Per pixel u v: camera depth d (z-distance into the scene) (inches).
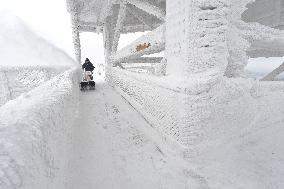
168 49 276.7
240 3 269.7
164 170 195.0
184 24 236.5
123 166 200.4
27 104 120.7
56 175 105.0
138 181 179.0
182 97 206.1
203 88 210.5
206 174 187.5
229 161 204.4
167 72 279.7
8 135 79.3
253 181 175.6
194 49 234.1
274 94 269.6
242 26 273.9
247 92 245.3
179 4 246.2
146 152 228.2
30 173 71.0
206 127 215.5
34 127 92.7
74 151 220.2
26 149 76.5
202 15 233.6
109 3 571.5
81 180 175.3
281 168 190.5
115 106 391.2
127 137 262.1
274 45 336.5
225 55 242.4
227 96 229.3
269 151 219.3
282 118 276.4
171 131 227.0
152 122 277.7
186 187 171.8
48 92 169.6
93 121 313.0
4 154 69.1
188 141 207.8
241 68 269.6
